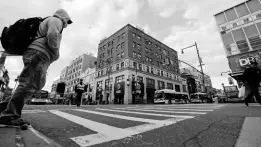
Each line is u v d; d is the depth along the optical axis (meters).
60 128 1.48
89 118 2.25
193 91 41.62
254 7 16.56
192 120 2.08
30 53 1.54
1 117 1.27
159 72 32.16
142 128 1.56
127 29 28.88
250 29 16.20
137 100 24.22
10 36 1.61
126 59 26.34
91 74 35.62
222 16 18.95
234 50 16.70
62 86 16.98
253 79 4.94
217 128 1.54
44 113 2.83
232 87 17.62
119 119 2.19
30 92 1.48
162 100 20.97
